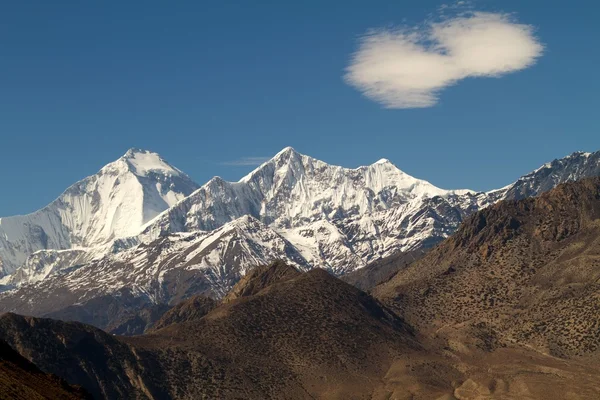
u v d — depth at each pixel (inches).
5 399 7869.1
